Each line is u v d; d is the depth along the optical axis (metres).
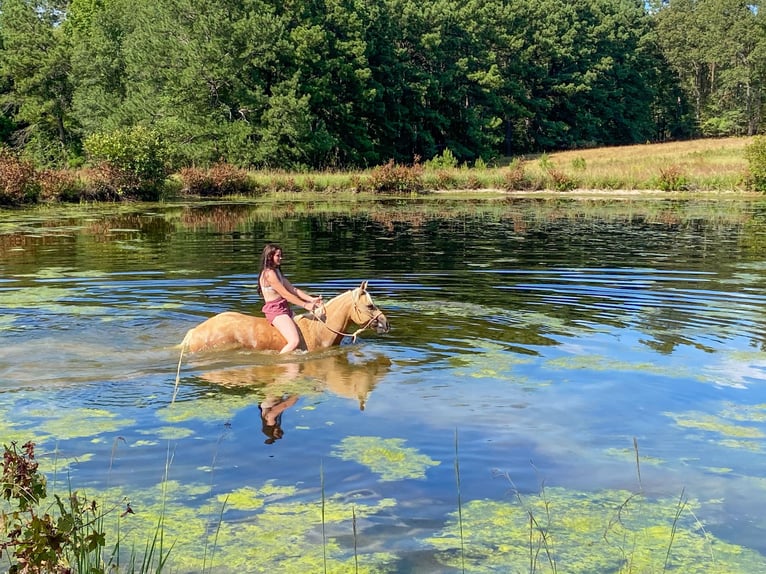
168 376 8.24
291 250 18.64
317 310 9.55
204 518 5.11
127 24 67.44
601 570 4.53
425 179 50.62
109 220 27.36
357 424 6.80
